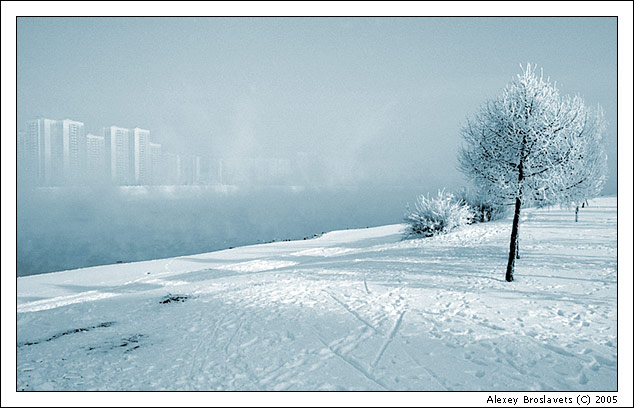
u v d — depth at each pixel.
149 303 12.38
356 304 10.07
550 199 11.40
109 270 21.17
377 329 8.09
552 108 11.05
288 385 6.04
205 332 8.89
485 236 20.06
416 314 8.84
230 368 6.84
